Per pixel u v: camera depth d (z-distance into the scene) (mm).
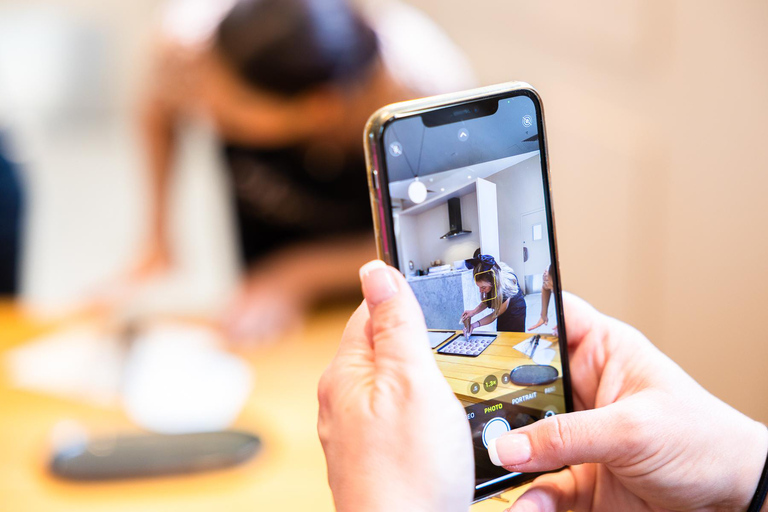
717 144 1680
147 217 1483
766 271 1673
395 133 440
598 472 541
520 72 1910
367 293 409
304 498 640
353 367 416
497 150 467
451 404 387
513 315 484
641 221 1823
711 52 1639
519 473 506
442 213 455
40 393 859
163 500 643
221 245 2432
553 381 505
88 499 645
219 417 769
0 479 677
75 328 1115
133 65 2373
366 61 1137
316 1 1098
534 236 484
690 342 1824
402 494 366
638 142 1779
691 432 458
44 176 2398
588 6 1771
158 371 873
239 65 1144
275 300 1134
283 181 1247
